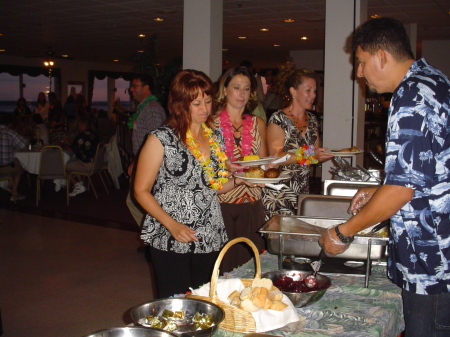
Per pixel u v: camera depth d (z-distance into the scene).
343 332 1.28
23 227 5.42
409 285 1.34
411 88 1.26
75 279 3.78
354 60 4.85
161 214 1.78
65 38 10.55
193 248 1.83
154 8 7.04
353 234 1.39
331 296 1.55
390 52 1.34
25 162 6.52
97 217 5.96
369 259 1.62
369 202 1.33
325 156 2.80
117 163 7.84
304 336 1.25
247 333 1.22
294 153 2.65
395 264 1.38
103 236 5.10
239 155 2.57
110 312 3.14
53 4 6.88
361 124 5.20
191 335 1.07
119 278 3.82
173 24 8.45
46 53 12.60
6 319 3.00
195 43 5.30
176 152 1.80
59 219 5.84
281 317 1.27
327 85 5.01
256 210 2.66
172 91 1.83
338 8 4.88
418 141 1.23
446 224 1.28
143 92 4.17
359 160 5.15
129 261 4.27
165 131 1.81
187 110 1.81
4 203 6.72
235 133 2.60
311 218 1.83
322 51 11.91
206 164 1.83
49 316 3.06
